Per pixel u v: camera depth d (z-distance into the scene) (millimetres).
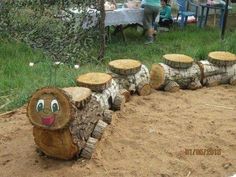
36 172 2512
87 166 2547
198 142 2857
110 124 3027
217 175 2494
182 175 2492
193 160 2645
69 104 2414
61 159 2613
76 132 2508
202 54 4809
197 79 3871
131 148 2760
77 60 4629
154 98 3600
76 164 2572
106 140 2822
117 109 3262
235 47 5020
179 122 3133
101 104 3004
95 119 2705
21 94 3693
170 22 6758
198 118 3221
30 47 4969
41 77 4121
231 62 3957
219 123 3143
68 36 4730
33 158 2650
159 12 6078
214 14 7285
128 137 2893
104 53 4906
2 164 2611
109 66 3502
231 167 2576
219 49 4969
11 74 4270
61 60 4629
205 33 6465
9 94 3797
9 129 3053
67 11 4688
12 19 5031
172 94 3719
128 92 3457
